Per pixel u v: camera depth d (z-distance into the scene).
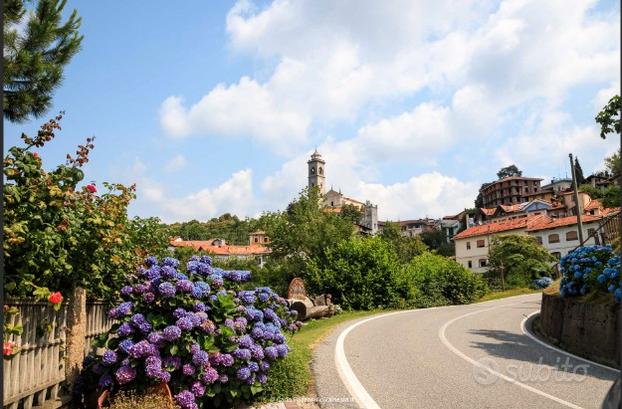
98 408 5.60
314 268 27.28
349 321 19.38
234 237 134.12
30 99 8.92
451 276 32.62
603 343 10.85
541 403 7.09
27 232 5.52
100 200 8.26
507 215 90.81
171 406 5.52
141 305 6.43
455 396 7.46
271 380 7.17
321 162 165.25
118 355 6.07
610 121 13.25
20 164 5.70
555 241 60.34
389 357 10.78
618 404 2.02
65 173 6.28
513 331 15.96
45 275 5.73
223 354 6.50
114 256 7.40
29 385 5.29
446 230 132.00
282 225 37.94
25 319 5.28
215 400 6.50
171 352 5.94
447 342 13.20
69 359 6.09
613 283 11.67
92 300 7.59
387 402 7.09
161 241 13.82
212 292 7.03
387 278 27.33
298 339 13.39
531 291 41.09
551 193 115.94
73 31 9.48
